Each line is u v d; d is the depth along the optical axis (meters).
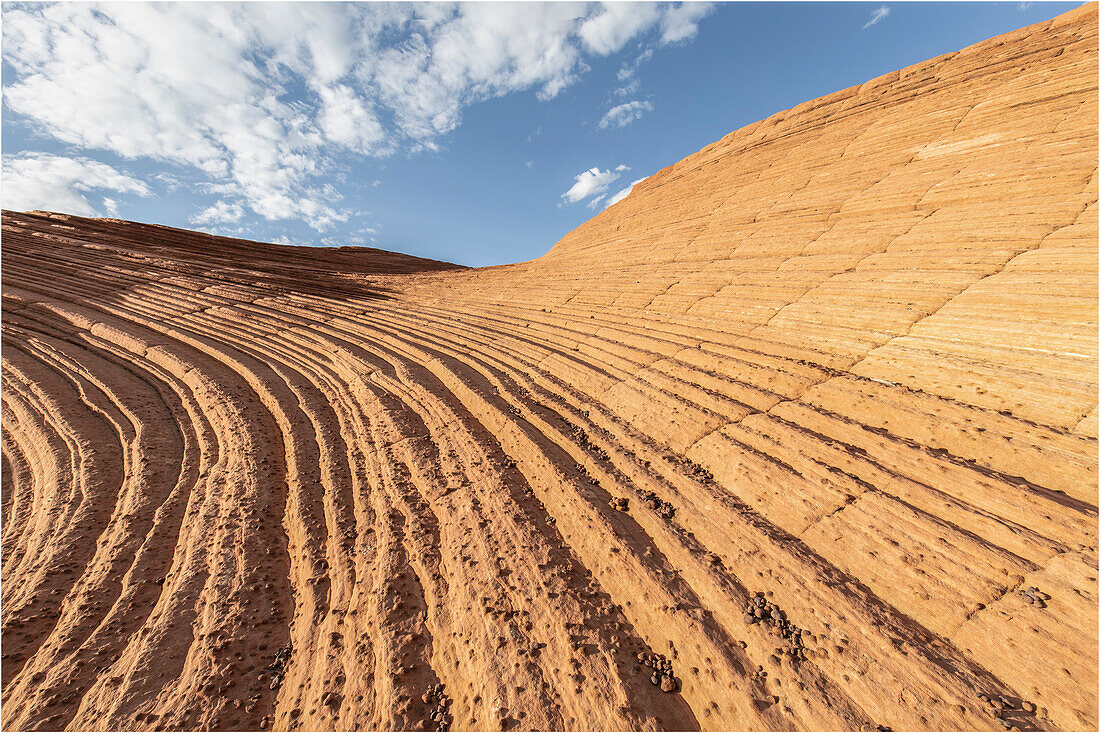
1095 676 4.40
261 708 6.10
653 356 13.88
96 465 12.93
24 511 11.62
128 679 6.43
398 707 5.57
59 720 6.02
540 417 12.02
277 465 12.48
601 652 5.84
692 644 5.78
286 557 9.20
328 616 7.34
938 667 4.87
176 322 24.89
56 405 16.08
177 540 9.88
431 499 9.62
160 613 7.70
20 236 36.97
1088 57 14.99
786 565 6.50
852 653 5.22
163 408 16.61
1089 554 5.45
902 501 6.94
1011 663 4.78
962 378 8.77
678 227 23.94
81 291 28.77
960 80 19.22
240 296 28.09
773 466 8.31
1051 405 7.58
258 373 18.42
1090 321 8.29
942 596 5.58
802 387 10.30
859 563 6.34
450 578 7.45
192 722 5.85
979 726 4.34
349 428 13.79
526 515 8.62
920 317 10.65
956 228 12.51
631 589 6.76
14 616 7.88
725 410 10.34
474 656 6.00
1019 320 9.12
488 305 23.81
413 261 52.00
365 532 9.13
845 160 19.52
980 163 14.20
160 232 43.62
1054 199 11.35
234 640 7.11
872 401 9.06
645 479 9.11
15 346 21.48
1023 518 6.16
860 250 14.09
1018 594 5.30
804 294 13.66
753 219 19.91
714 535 7.42
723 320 14.55
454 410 13.31
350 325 23.23
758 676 5.25
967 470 7.01
